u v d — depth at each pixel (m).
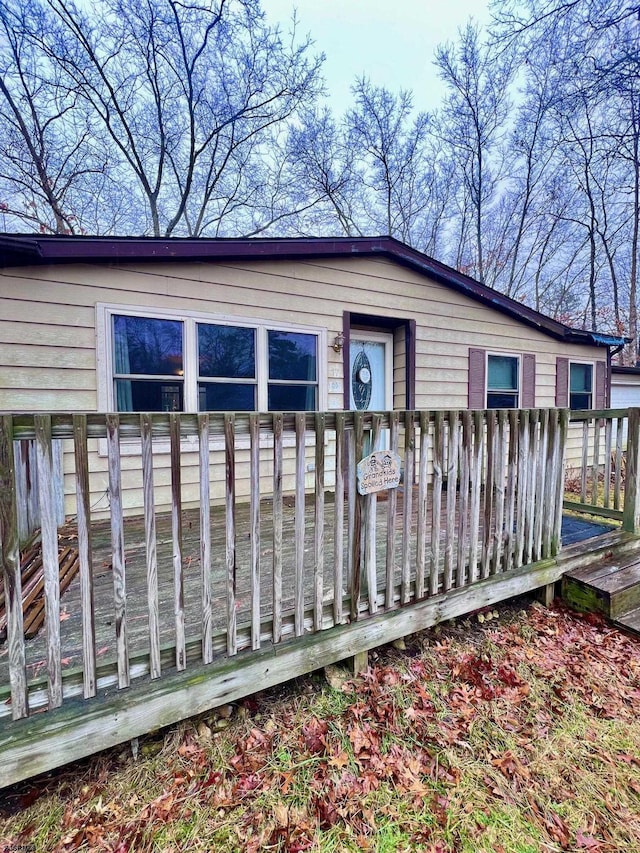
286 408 4.30
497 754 1.67
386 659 2.20
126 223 12.02
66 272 3.30
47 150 10.27
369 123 13.18
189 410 3.78
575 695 2.01
